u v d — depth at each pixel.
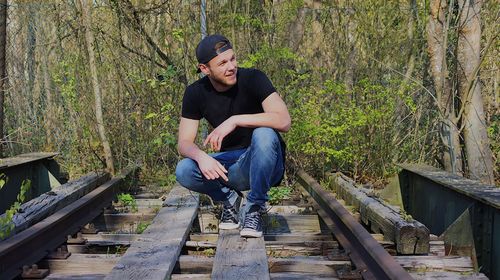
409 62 10.22
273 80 9.14
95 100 9.02
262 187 4.07
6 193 6.97
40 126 11.24
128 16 9.55
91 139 9.62
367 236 4.11
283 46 10.09
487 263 4.54
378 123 9.14
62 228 5.17
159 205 7.50
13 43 11.50
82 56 9.59
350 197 6.88
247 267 3.65
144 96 9.57
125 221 6.64
